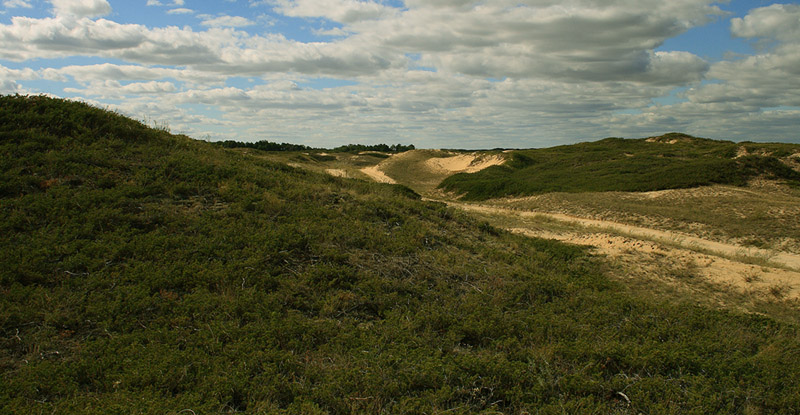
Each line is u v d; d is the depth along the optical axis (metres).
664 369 5.30
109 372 4.37
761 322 8.02
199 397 3.95
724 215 24.62
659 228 23.73
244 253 7.23
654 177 37.06
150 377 4.24
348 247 8.27
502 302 7.18
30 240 6.60
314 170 15.16
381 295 6.67
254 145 83.69
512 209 32.47
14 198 7.64
